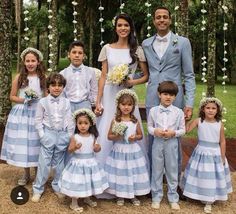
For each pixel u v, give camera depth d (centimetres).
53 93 392
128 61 402
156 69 394
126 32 398
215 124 388
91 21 1862
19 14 1391
